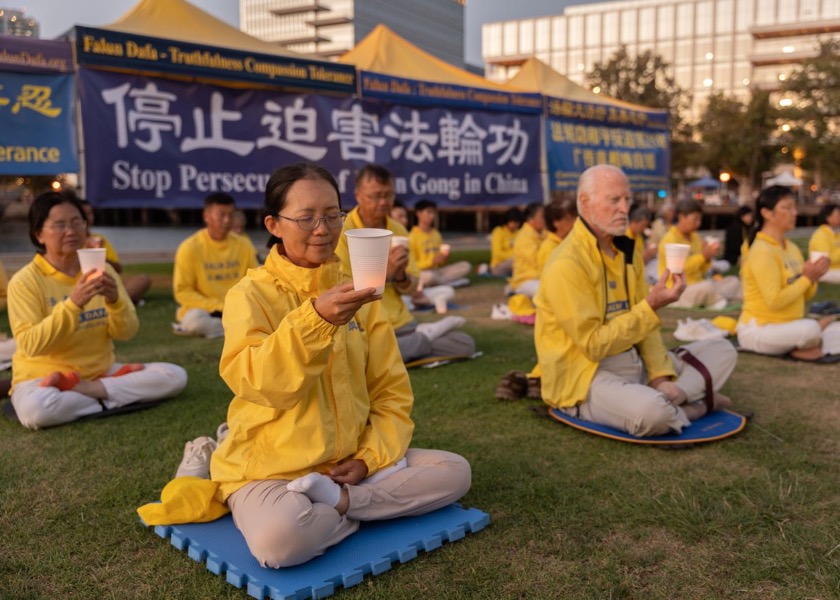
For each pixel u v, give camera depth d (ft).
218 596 7.61
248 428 8.25
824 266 17.63
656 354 12.89
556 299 12.19
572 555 8.46
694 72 203.41
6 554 8.63
